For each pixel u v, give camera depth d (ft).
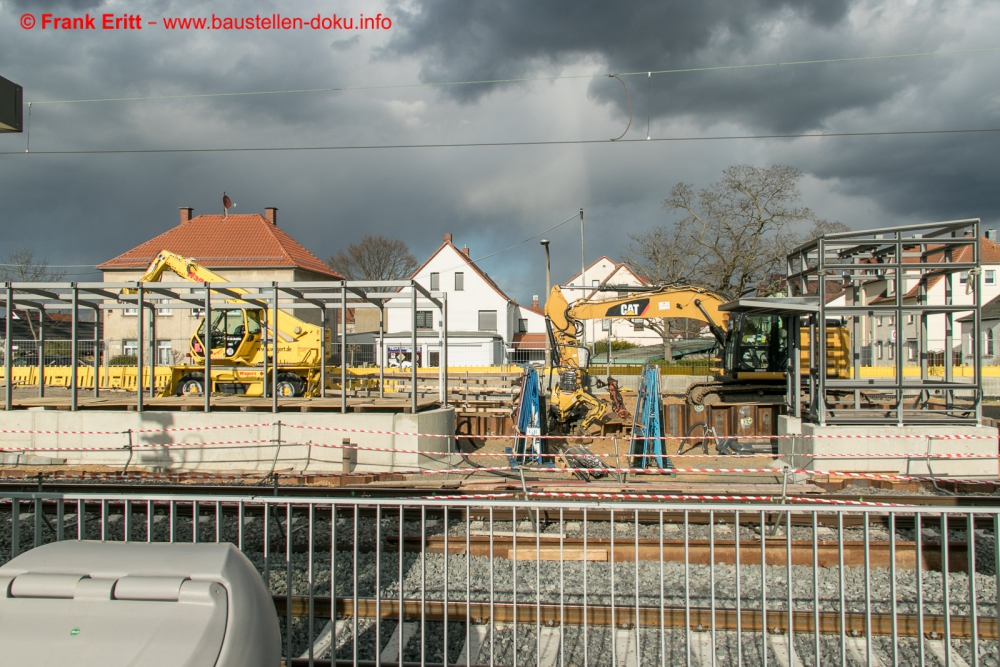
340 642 17.57
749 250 123.75
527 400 43.04
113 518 29.19
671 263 131.85
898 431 38.24
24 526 28.25
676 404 54.44
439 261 153.58
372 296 44.57
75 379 42.83
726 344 54.49
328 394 56.75
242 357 53.78
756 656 16.93
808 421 41.73
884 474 36.22
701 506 14.25
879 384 38.81
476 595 20.03
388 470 40.42
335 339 125.08
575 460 39.91
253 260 117.19
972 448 37.93
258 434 41.50
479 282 152.97
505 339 151.94
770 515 27.81
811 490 30.45
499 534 24.41
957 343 137.59
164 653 8.95
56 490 31.78
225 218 127.03
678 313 55.31
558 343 53.78
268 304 48.78
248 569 10.50
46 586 9.61
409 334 120.47
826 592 20.56
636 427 44.24
